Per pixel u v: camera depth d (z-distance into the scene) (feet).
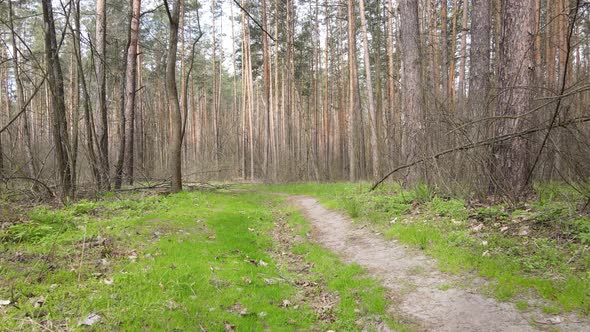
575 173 20.98
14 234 19.43
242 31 89.30
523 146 24.44
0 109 90.43
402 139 34.81
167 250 19.88
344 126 101.04
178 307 13.28
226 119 136.05
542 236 16.96
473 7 39.68
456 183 26.37
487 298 13.47
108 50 74.08
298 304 15.70
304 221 33.12
